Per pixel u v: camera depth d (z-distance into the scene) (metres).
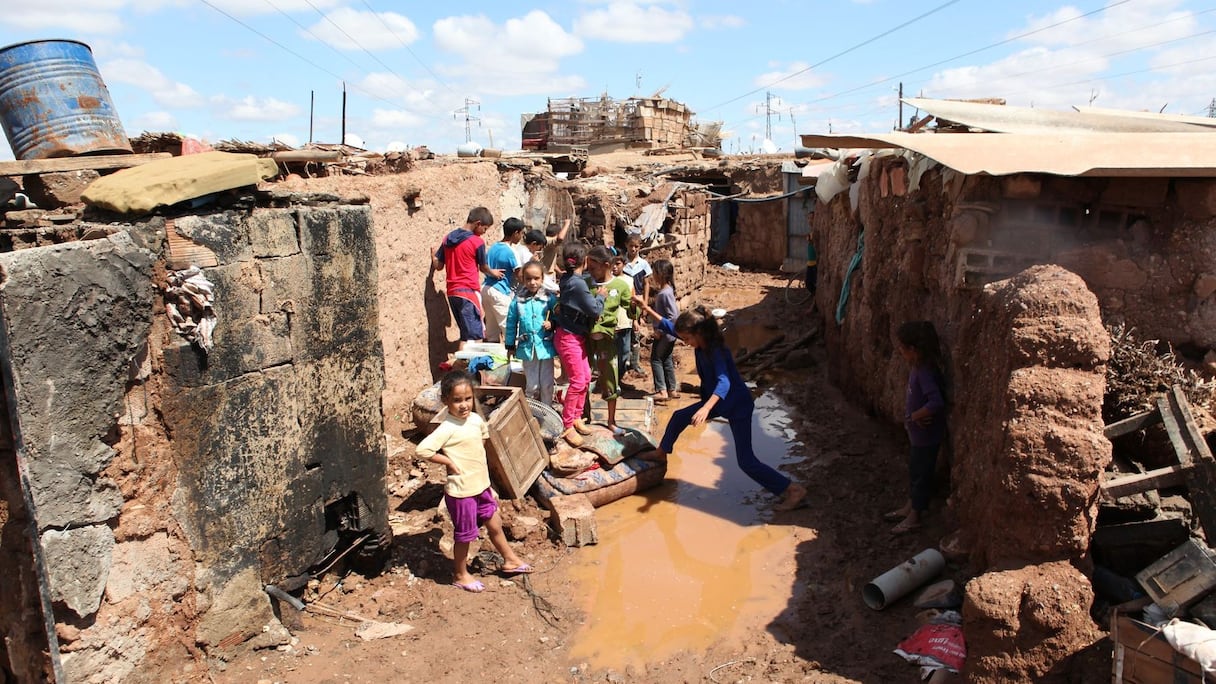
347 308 5.00
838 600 5.13
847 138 6.26
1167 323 5.13
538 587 5.44
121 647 3.80
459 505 5.09
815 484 7.00
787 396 9.84
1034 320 4.18
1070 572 3.83
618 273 9.73
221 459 4.28
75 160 4.81
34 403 3.37
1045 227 5.42
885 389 7.90
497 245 8.90
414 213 8.46
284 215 4.54
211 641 4.30
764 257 20.25
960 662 4.19
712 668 4.54
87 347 3.56
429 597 5.21
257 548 4.54
